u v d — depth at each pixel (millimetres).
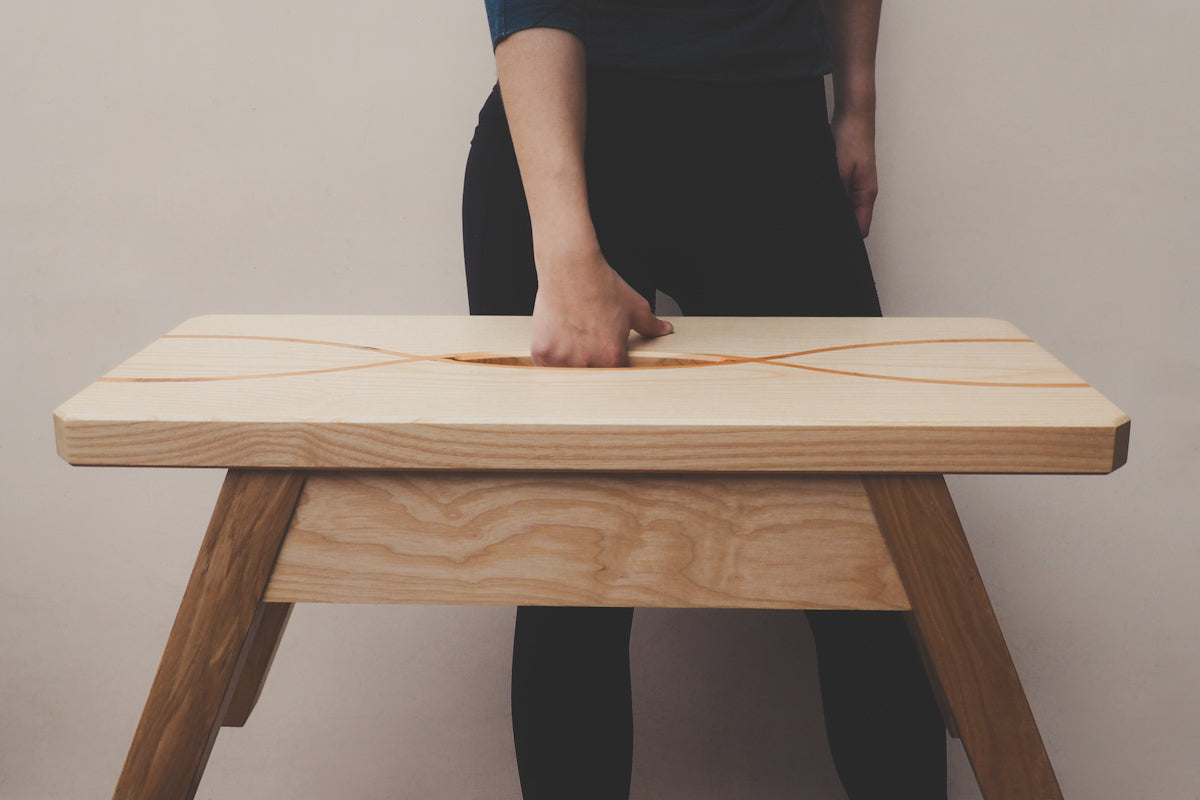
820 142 960
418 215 1199
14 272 1212
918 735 863
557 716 865
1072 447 527
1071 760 1304
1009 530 1249
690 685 1302
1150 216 1162
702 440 535
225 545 580
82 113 1172
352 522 578
